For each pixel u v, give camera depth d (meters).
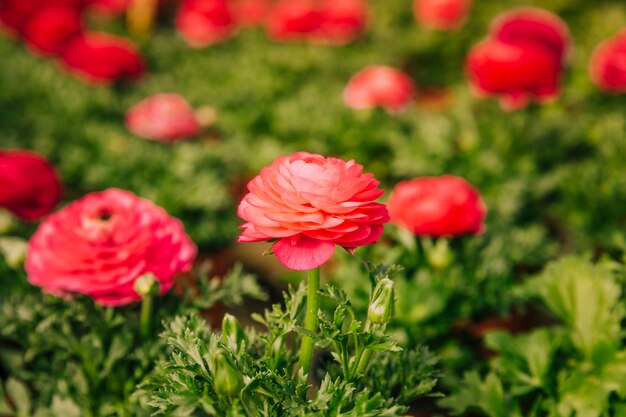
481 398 0.56
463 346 0.69
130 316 0.60
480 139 1.06
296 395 0.46
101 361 0.56
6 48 1.72
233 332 0.46
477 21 1.96
